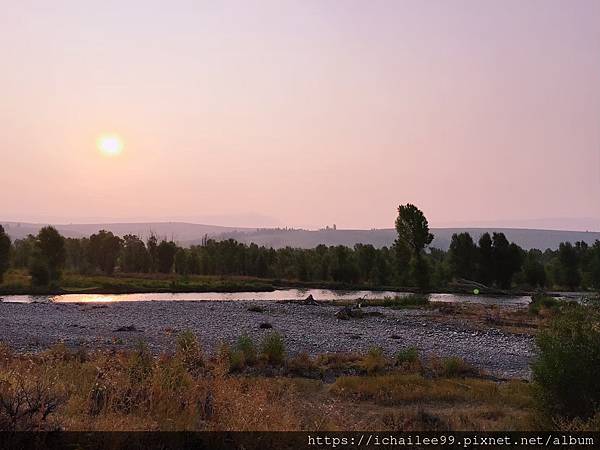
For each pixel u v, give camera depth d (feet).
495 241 337.72
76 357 63.36
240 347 82.12
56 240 309.42
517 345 108.47
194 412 30.68
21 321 134.51
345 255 357.82
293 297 269.85
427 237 315.58
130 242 433.48
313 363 77.00
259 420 30.30
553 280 359.25
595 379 36.52
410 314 170.09
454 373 74.33
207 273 412.16
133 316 151.12
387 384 60.13
